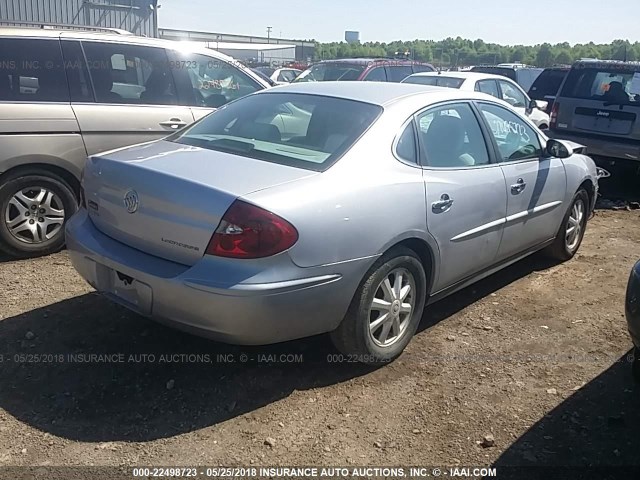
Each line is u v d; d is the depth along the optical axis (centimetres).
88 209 392
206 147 396
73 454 302
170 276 325
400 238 370
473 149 448
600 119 900
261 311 317
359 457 308
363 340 368
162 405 342
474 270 454
